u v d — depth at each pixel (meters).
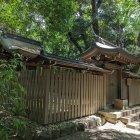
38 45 6.26
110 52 7.52
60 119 5.69
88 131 5.89
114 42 15.62
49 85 5.31
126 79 9.65
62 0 7.54
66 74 5.94
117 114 7.01
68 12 7.96
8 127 2.44
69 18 8.38
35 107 5.39
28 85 5.64
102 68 8.02
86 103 6.81
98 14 15.35
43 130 4.80
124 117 7.27
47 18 8.00
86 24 14.54
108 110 7.70
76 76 6.39
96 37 8.76
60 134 5.11
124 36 15.99
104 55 7.99
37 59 5.32
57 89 5.59
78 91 6.45
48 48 14.86
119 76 9.16
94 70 7.26
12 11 9.11
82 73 6.70
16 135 4.83
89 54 8.01
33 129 4.80
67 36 14.45
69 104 6.04
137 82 10.83
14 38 5.59
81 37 14.97
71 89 6.13
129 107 9.27
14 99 2.46
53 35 10.39
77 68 6.64
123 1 16.28
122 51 7.69
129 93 9.83
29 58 5.16
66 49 15.68
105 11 15.63
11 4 9.01
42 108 5.23
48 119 5.27
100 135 5.59
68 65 5.78
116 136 5.64
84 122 6.04
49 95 5.31
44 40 11.31
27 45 5.62
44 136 4.62
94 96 7.27
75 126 5.63
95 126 6.50
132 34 15.93
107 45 8.94
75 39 14.99
